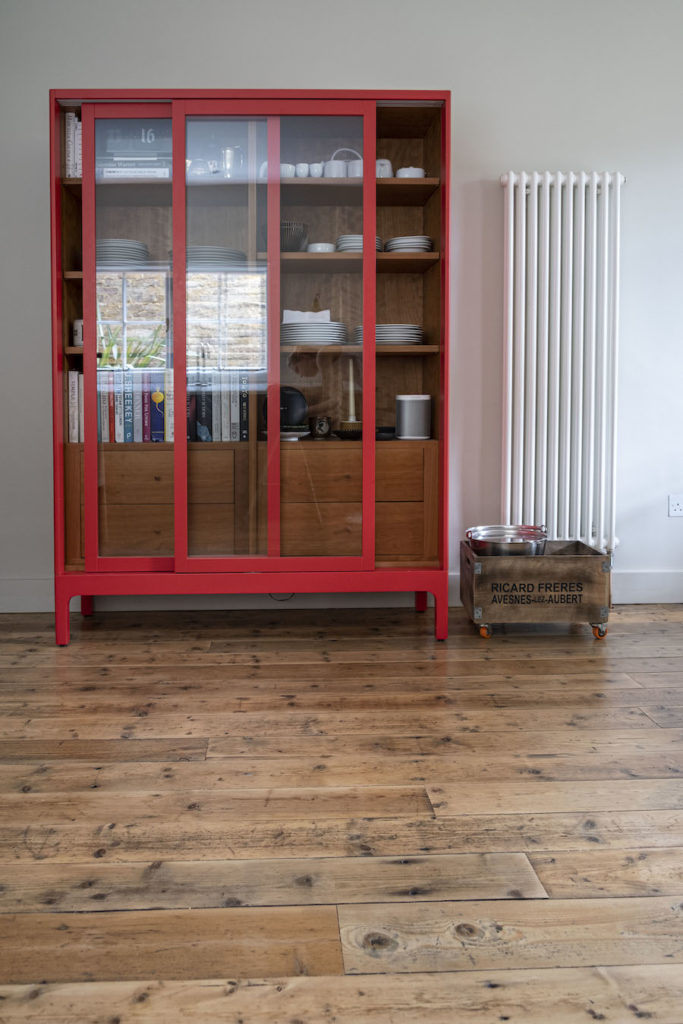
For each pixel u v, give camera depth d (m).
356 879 1.42
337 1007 1.12
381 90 2.81
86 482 2.87
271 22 3.20
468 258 3.30
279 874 1.44
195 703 2.29
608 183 3.19
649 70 3.29
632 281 3.35
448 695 2.35
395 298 3.25
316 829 1.60
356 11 3.21
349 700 2.31
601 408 3.27
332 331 2.87
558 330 3.21
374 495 2.92
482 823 1.62
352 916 1.32
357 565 2.92
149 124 2.80
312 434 2.89
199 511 2.88
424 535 2.96
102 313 2.84
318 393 2.88
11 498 3.28
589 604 2.92
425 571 2.90
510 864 1.47
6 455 3.26
